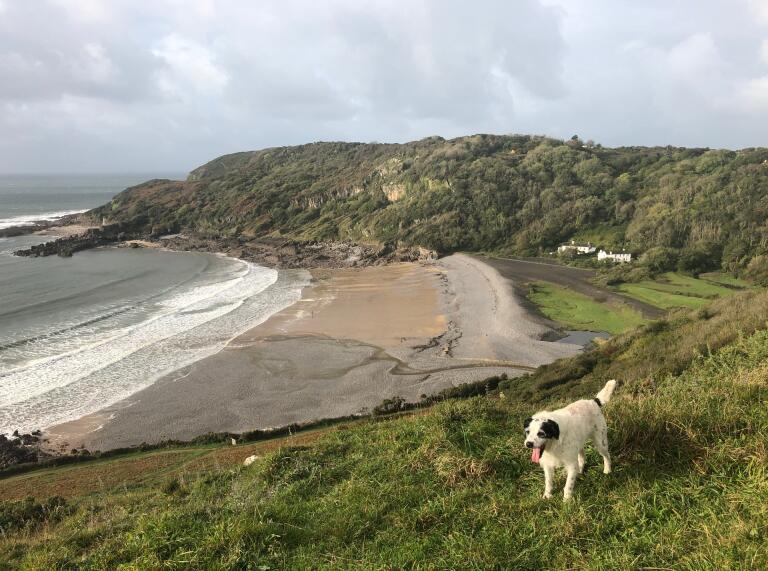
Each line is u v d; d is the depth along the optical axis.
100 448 28.94
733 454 5.90
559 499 6.05
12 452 27.89
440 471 7.50
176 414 33.19
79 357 42.34
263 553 6.02
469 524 5.98
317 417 32.75
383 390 36.97
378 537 6.04
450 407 10.01
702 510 5.23
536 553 5.14
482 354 44.34
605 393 6.82
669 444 6.49
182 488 11.48
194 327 51.31
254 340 47.66
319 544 6.10
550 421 5.89
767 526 4.59
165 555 6.20
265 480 9.20
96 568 6.32
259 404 34.72
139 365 41.00
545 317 55.59
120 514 10.08
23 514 12.96
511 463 7.39
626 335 32.72
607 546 5.02
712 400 7.45
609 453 6.55
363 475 8.35
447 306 60.44
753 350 11.64
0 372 38.69
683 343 21.97
